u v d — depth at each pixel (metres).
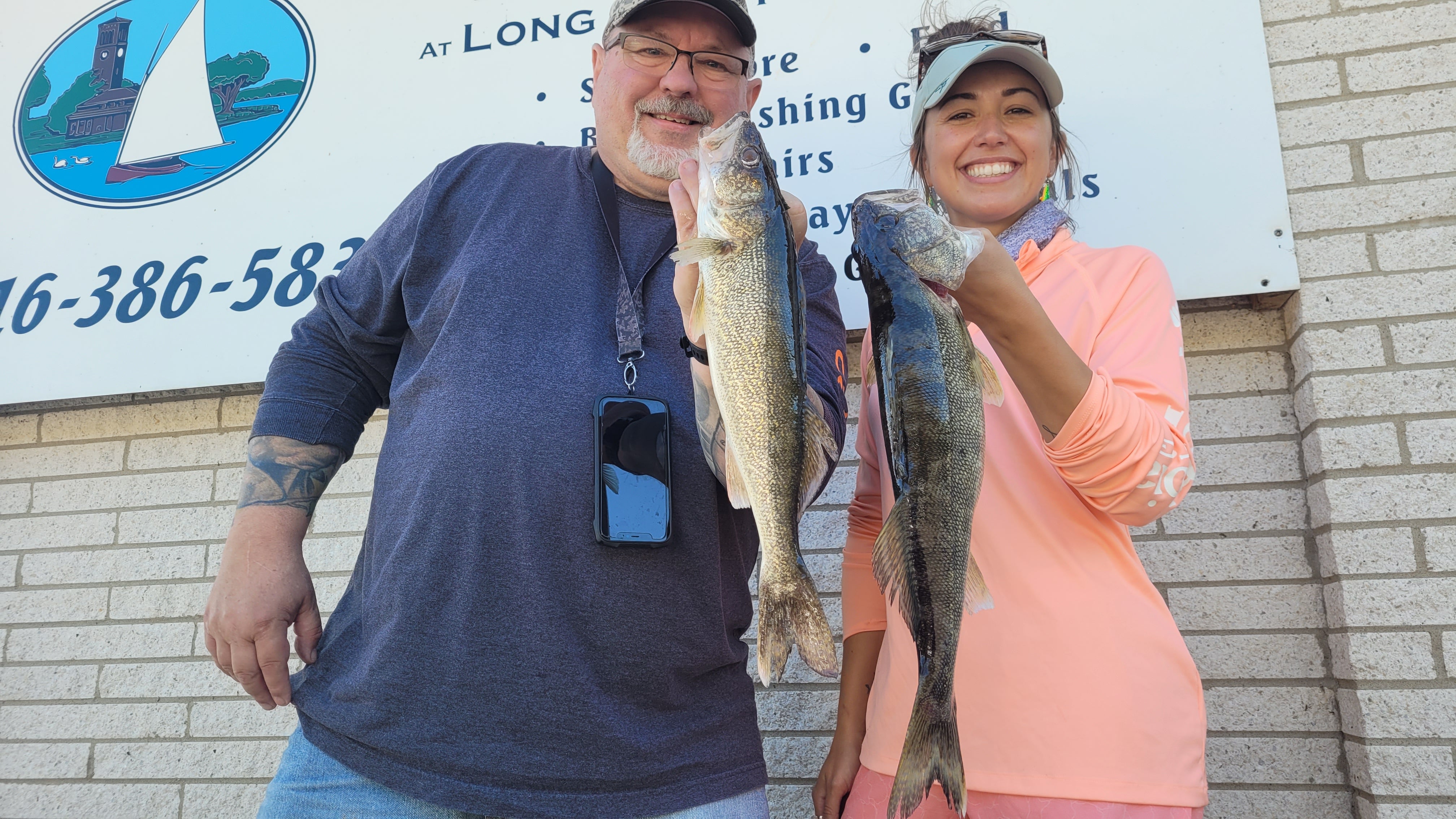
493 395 1.73
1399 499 2.60
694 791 1.65
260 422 1.92
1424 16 2.93
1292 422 2.86
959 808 1.28
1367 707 2.51
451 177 2.04
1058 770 1.52
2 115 3.81
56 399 3.51
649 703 1.66
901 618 1.71
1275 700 2.70
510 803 1.55
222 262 3.52
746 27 2.02
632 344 1.81
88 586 3.55
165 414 3.63
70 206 3.67
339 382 2.00
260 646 1.73
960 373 1.35
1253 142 2.90
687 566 1.71
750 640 3.04
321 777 1.67
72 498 3.64
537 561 1.64
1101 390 1.47
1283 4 3.04
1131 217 2.92
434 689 1.60
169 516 3.55
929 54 2.21
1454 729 2.44
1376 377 2.70
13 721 3.47
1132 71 3.00
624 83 1.97
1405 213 2.80
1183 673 1.59
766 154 1.45
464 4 3.58
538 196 1.98
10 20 3.88
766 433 1.37
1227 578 2.80
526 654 1.60
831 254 3.09
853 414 3.12
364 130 3.54
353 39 3.63
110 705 3.43
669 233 1.96
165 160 3.65
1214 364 2.93
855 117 3.17
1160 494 1.53
